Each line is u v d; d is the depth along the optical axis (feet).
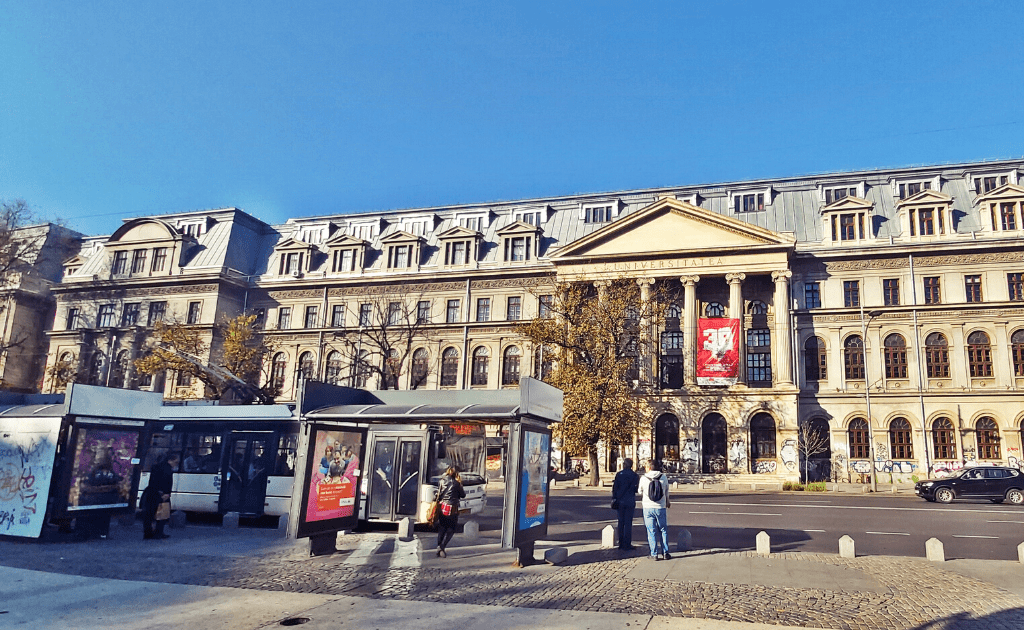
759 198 188.24
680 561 49.21
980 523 77.25
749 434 160.45
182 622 31.89
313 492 51.13
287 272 214.48
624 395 140.87
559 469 170.30
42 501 56.59
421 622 31.94
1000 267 158.81
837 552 55.52
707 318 163.63
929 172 176.24
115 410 60.23
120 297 213.66
